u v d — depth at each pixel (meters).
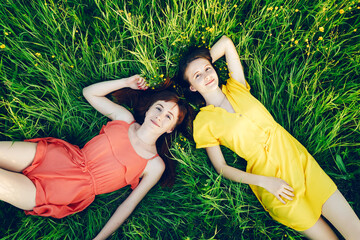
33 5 1.86
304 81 2.03
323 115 2.04
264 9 1.97
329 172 1.99
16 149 1.60
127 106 2.11
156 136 1.87
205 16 1.92
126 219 1.92
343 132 2.03
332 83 2.00
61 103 1.95
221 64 2.10
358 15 1.95
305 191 1.76
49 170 1.63
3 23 1.84
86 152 1.79
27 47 1.94
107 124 1.89
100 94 1.91
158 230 1.96
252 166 1.88
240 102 1.85
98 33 2.03
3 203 1.86
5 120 1.93
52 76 1.90
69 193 1.65
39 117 1.91
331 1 1.83
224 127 1.84
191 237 1.93
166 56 1.96
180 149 2.04
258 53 2.05
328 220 1.85
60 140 1.79
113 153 1.77
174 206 2.02
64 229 1.86
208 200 1.92
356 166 1.99
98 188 1.74
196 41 2.01
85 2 2.05
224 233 1.95
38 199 1.57
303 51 2.03
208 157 2.05
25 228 1.81
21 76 1.95
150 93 2.04
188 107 2.02
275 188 1.72
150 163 1.84
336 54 1.89
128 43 2.06
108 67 2.02
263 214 1.96
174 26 1.92
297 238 1.87
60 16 1.92
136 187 1.83
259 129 1.83
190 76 1.87
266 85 2.05
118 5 1.97
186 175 2.03
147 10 2.05
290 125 2.05
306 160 1.80
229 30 2.04
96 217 1.93
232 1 2.03
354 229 1.61
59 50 1.97
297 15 1.99
